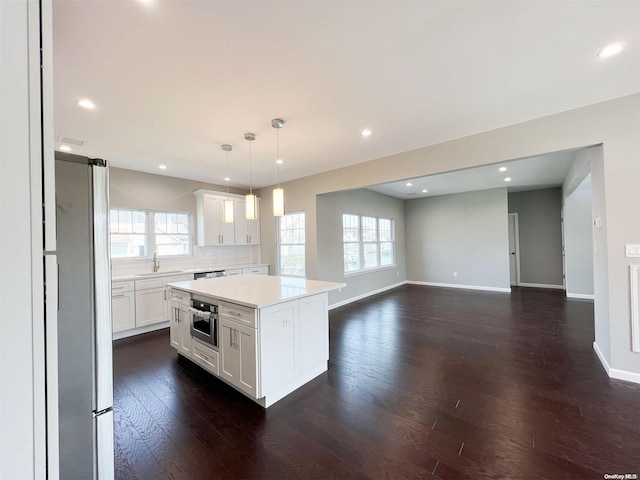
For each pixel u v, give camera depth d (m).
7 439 0.50
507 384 2.45
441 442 1.76
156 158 3.89
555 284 6.85
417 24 1.56
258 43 1.68
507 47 1.77
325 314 2.83
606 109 2.47
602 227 2.61
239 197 5.63
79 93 2.18
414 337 3.71
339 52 1.79
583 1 1.42
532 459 1.61
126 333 3.93
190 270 4.84
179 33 1.58
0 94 0.50
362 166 4.24
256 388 2.15
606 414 1.99
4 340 0.50
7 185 0.51
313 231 5.08
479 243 7.06
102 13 1.41
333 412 2.11
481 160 3.13
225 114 2.59
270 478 1.53
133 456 1.69
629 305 2.42
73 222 1.12
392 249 7.82
